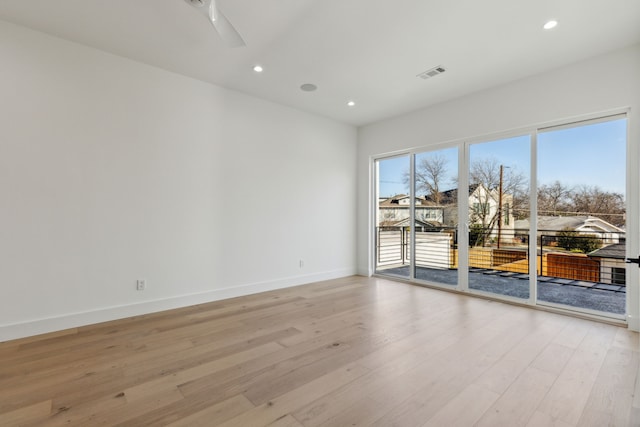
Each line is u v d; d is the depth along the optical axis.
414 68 3.32
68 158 2.81
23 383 1.89
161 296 3.35
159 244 3.33
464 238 4.13
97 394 1.78
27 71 2.63
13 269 2.56
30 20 2.53
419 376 1.99
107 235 3.01
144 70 3.24
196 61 3.20
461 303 3.63
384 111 4.65
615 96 2.92
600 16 2.43
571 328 2.82
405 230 4.91
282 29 2.62
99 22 2.55
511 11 2.38
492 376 1.99
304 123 4.67
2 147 2.53
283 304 3.59
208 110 3.70
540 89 3.40
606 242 3.24
